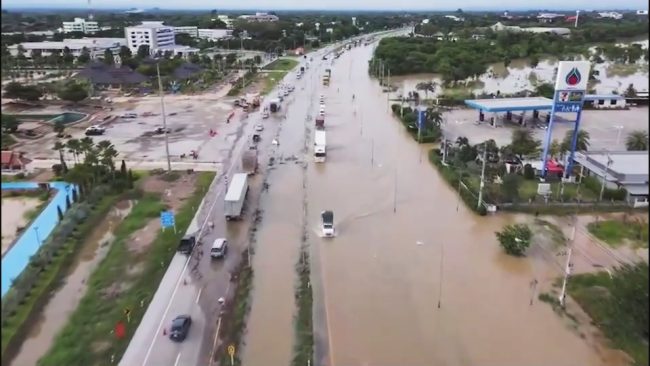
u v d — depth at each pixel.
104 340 41.88
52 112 123.88
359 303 47.97
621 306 37.62
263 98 145.38
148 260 54.91
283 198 73.12
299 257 56.31
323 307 47.31
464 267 54.47
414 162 90.25
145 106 134.38
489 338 42.91
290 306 47.22
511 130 109.06
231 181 73.00
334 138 105.56
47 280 50.66
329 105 137.38
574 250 56.88
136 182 78.25
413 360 40.38
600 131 104.44
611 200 68.12
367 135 108.00
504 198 70.31
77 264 54.34
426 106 131.38
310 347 41.41
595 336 42.69
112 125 114.56
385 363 40.00
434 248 58.62
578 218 64.81
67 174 74.00
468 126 113.38
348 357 40.62
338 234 62.03
